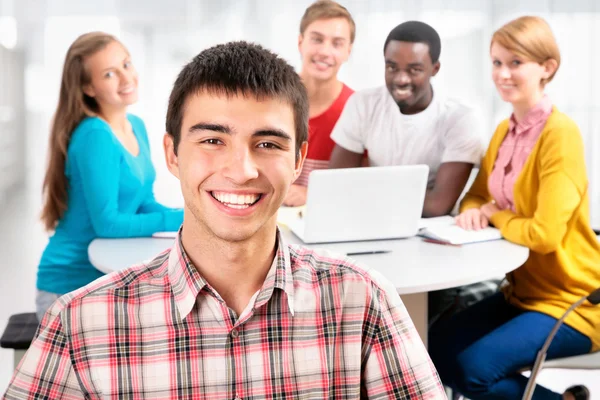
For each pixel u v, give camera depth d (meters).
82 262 2.55
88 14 3.28
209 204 1.00
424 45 2.91
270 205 1.01
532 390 2.18
